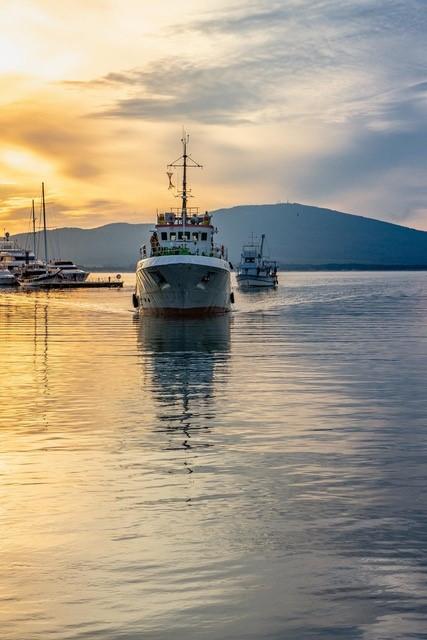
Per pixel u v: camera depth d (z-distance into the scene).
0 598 12.74
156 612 12.23
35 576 13.59
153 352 52.34
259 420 27.58
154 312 89.38
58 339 63.72
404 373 40.66
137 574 13.64
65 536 15.52
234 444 23.66
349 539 15.26
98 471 20.44
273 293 179.62
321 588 13.05
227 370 42.19
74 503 17.64
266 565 14.00
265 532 15.68
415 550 14.65
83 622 11.94
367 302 135.12
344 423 27.05
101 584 13.24
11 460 21.69
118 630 11.70
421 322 83.25
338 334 66.88
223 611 12.27
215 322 81.31
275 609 12.32
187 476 19.94
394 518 16.50
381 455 22.25
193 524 16.19
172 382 37.47
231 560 14.24
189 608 12.36
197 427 26.33
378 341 60.22
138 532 15.72
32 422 27.41
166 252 84.31
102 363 46.00
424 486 18.97
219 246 91.50
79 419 27.91
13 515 16.78
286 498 17.98
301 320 85.50
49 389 35.44
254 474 20.11
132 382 37.59
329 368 42.97
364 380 38.00
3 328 76.81
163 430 25.84
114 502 17.70
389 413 29.00
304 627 11.79
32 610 12.32
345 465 21.09
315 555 14.46
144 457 21.97
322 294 173.50
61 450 22.92
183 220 88.38
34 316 96.88
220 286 85.75
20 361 47.50
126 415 28.66
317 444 23.69
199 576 13.54
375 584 13.18
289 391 34.44
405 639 11.45
